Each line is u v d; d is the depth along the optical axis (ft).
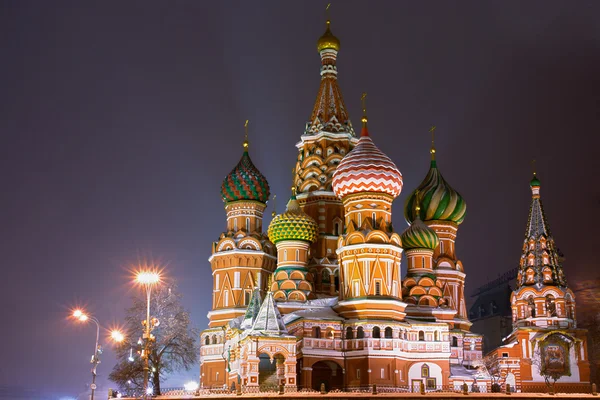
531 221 323.57
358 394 223.30
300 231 308.81
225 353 299.79
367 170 291.58
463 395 227.20
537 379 296.51
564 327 303.68
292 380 244.22
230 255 320.91
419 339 283.59
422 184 342.64
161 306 325.62
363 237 286.46
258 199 332.19
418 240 318.24
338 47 358.02
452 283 330.13
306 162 339.77
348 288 285.84
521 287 312.91
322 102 349.00
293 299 300.81
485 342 456.04
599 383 338.13
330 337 275.59
